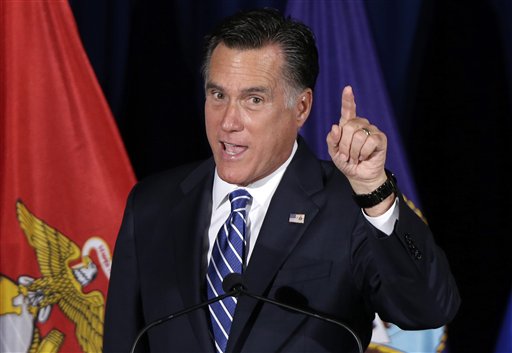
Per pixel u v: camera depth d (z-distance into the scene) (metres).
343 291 5.93
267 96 5.75
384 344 9.24
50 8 9.20
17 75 9.16
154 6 10.15
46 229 9.27
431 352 9.32
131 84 10.21
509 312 9.52
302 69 5.90
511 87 9.78
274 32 5.81
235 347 5.83
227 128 5.75
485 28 9.84
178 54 10.19
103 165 9.32
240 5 10.05
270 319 5.85
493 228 9.95
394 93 9.97
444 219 10.06
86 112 9.27
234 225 6.09
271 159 5.99
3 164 9.21
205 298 6.09
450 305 5.59
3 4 9.17
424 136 10.02
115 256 6.61
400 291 5.50
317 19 9.32
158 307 6.24
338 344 5.87
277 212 6.13
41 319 9.33
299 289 5.91
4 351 9.32
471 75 9.90
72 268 9.34
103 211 9.34
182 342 6.06
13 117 9.16
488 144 9.91
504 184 9.90
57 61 9.21
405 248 5.37
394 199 5.37
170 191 6.64
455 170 10.00
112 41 10.09
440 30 9.93
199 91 10.21
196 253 6.20
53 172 9.27
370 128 5.13
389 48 9.97
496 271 9.97
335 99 9.31
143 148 10.29
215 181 6.43
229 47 5.77
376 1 9.93
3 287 9.28
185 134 10.29
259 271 5.95
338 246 5.98
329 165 6.54
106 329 6.55
